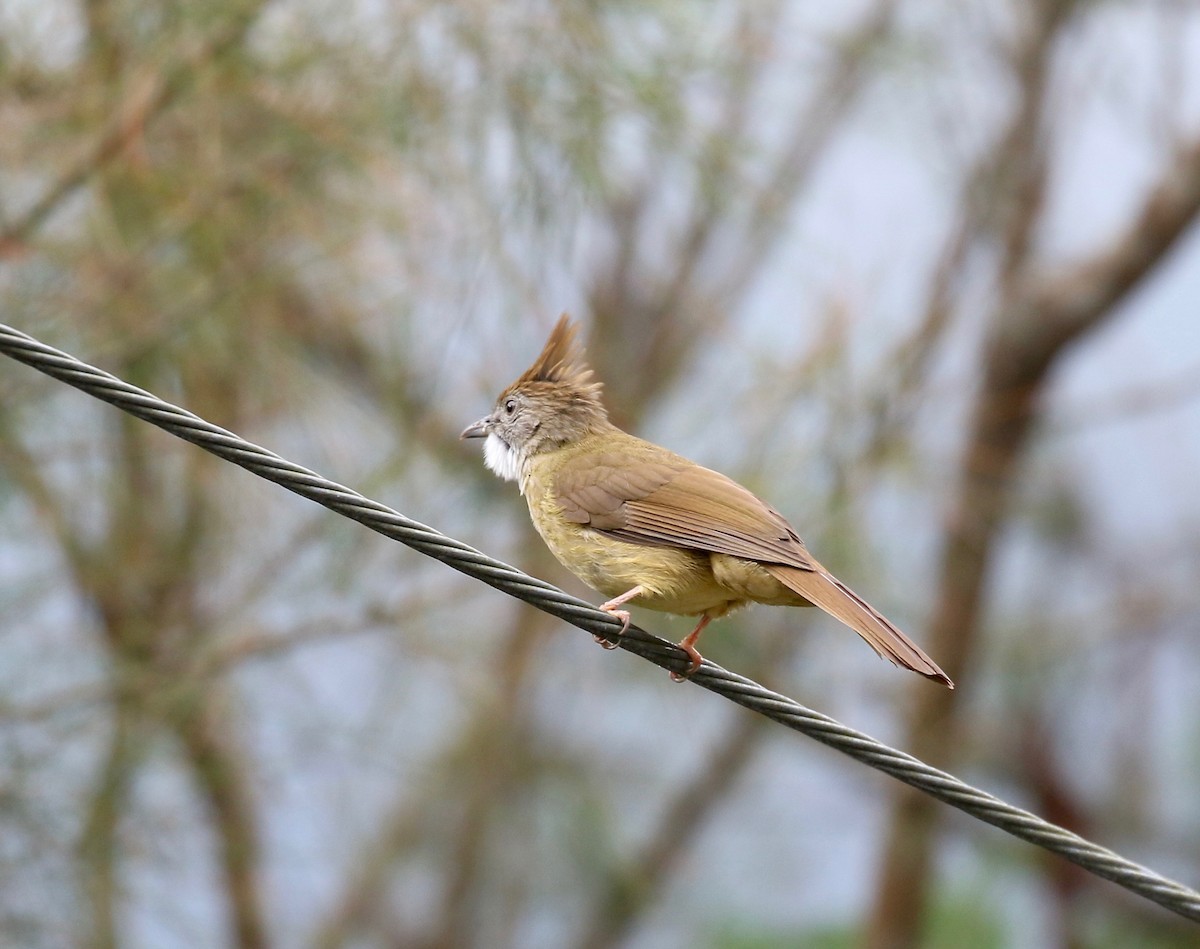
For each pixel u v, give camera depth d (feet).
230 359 41.93
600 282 51.34
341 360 45.11
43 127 38.34
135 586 42.27
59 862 40.52
